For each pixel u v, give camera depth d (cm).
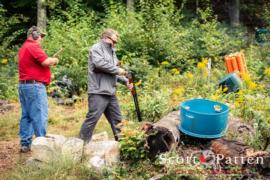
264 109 673
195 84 901
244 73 903
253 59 1136
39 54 574
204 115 534
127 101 838
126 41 1166
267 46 1312
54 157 518
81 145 537
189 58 1225
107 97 589
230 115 639
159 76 1023
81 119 787
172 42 1173
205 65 952
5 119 759
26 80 584
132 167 513
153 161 516
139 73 988
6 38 1282
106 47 575
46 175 499
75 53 1109
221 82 853
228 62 973
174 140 518
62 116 797
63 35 1195
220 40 1287
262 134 561
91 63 577
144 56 1086
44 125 595
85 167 509
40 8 1302
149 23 1195
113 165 513
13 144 653
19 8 1639
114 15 1245
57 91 939
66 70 1014
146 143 512
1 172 534
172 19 1310
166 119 585
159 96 725
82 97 940
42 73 589
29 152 609
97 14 1540
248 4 2014
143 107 708
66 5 1534
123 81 632
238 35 1529
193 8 1877
